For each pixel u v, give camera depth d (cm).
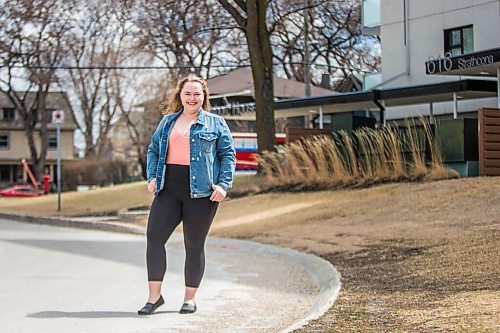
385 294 867
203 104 812
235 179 2634
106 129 6225
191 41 3725
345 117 2298
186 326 745
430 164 1991
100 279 1107
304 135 2555
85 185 5981
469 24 2809
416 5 3009
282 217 1869
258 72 2597
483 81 2439
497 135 1866
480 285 824
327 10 3694
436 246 1145
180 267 1273
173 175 784
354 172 2166
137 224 2194
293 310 844
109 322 766
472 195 1561
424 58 2981
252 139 3859
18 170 7650
